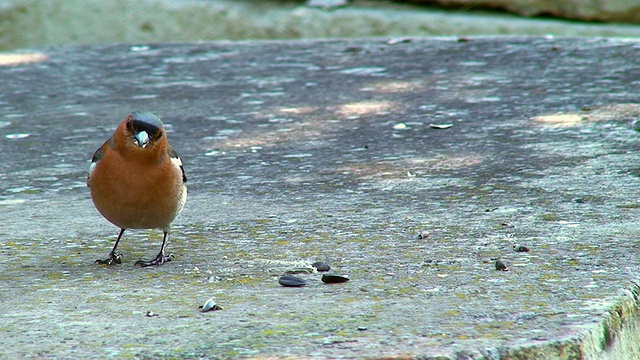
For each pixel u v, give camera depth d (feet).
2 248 27.86
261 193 33.88
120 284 24.00
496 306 21.07
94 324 20.58
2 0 75.56
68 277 24.77
